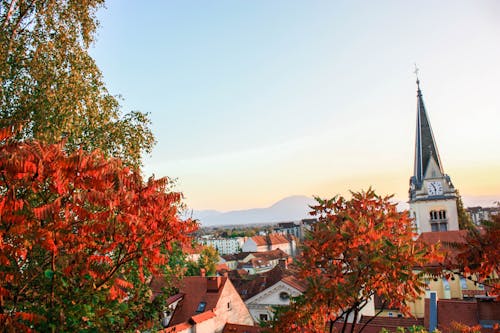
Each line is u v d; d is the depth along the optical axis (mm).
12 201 6605
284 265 51719
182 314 34156
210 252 83062
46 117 16188
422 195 76938
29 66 16906
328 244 13141
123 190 8133
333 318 14305
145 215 8953
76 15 18719
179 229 9617
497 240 10625
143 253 8969
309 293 13125
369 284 12383
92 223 7922
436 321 28328
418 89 80188
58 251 8422
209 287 35531
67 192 7734
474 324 26812
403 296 12617
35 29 17875
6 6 17312
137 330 10914
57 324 8141
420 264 12109
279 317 14273
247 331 32594
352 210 14977
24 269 9820
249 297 47344
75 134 17250
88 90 18391
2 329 6957
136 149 19328
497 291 11508
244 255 131500
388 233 13547
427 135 78375
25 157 6559
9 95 16719
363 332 27984
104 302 9828
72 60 17969
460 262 11453
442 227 75250
